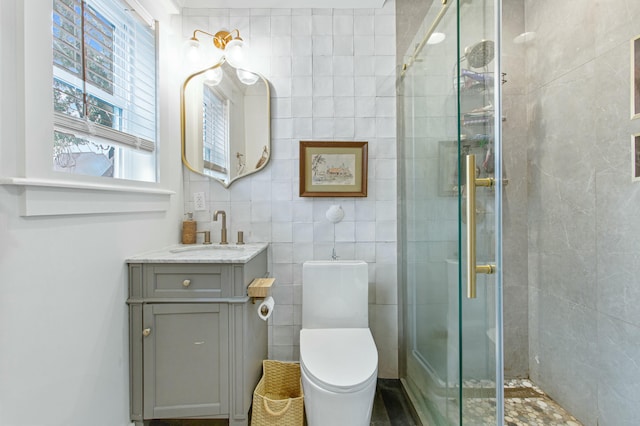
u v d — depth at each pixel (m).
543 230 1.84
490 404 1.03
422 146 1.52
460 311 1.08
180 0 1.90
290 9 1.94
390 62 1.93
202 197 1.96
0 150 0.87
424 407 1.54
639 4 1.28
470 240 1.04
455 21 1.08
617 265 1.39
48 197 0.99
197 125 1.97
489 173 1.03
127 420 1.39
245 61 1.94
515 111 1.95
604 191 1.46
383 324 1.95
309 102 1.94
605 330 1.45
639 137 1.29
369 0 1.91
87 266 1.17
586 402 1.55
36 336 0.96
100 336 1.24
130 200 1.43
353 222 1.95
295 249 1.95
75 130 1.18
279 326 1.95
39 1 0.97
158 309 1.40
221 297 1.42
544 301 1.84
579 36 1.58
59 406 1.04
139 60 1.63
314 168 1.94
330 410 1.20
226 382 1.41
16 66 0.91
